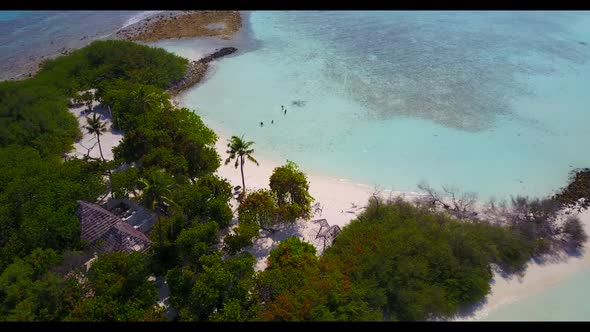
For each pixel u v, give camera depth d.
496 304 48.69
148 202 49.47
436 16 142.12
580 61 108.00
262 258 52.59
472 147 74.81
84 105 88.25
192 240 48.56
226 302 43.41
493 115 84.75
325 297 43.44
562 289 50.44
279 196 56.94
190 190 54.81
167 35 125.06
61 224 50.88
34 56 112.19
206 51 114.56
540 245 54.44
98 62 99.62
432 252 49.38
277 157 72.31
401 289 46.44
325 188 64.81
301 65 106.81
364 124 81.75
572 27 131.00
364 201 62.03
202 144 64.75
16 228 52.62
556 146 75.06
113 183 57.19
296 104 88.81
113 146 74.31
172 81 96.38
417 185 65.50
